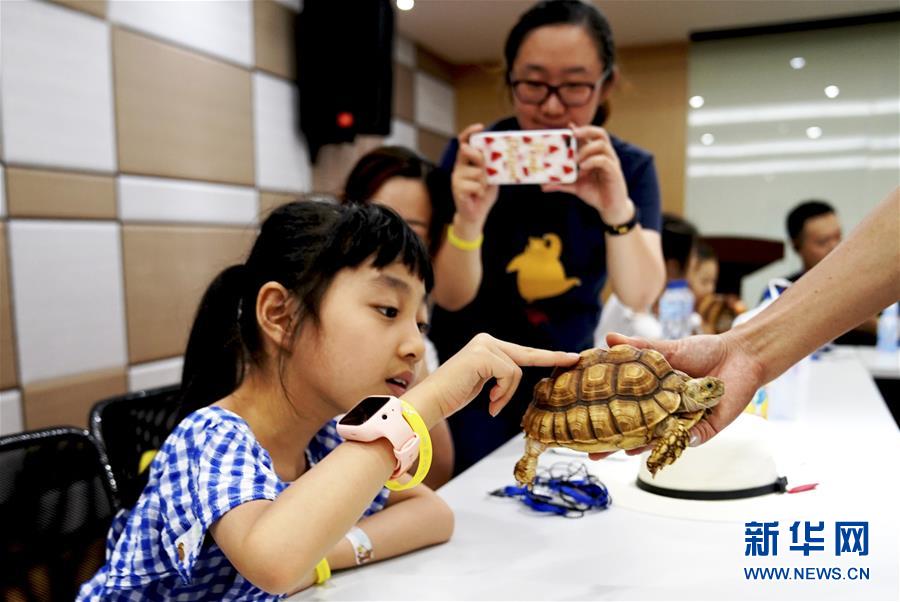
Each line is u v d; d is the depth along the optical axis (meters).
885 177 4.13
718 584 0.74
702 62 4.24
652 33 4.12
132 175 1.99
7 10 1.62
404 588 0.76
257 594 0.73
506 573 0.78
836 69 4.10
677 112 4.29
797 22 4.06
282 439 0.81
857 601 0.69
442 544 0.87
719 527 0.89
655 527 0.90
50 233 1.73
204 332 0.87
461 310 1.65
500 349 0.80
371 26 2.68
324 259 0.74
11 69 1.63
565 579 0.76
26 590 0.84
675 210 4.34
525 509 0.99
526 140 1.38
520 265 1.60
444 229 1.56
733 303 2.45
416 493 0.91
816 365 2.37
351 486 0.65
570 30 1.43
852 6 3.79
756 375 0.83
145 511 0.72
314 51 2.70
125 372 1.96
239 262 0.93
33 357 1.69
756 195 4.27
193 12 2.20
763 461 0.99
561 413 0.75
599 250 1.60
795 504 0.95
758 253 3.32
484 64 4.18
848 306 0.81
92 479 0.95
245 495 0.65
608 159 1.37
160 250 2.09
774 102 4.20
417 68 3.80
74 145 1.80
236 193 2.43
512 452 1.30
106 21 1.89
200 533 0.65
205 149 2.27
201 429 0.73
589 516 0.94
